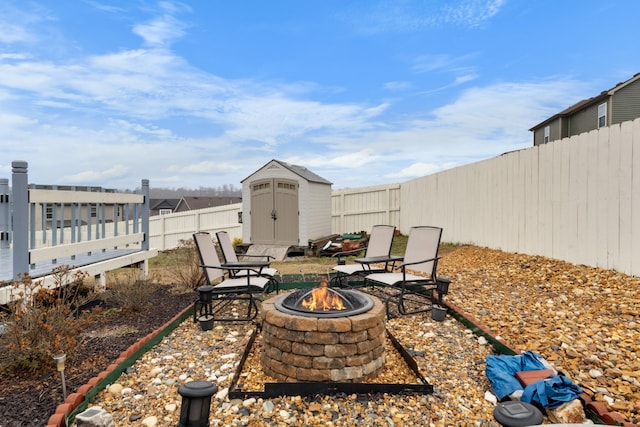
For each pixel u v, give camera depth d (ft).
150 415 8.42
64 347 10.24
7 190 23.90
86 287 17.75
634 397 8.30
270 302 11.20
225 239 19.43
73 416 8.12
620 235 16.46
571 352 10.52
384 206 45.16
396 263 25.67
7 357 9.75
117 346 12.11
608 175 17.11
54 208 15.81
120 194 20.88
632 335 11.30
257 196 36.14
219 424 8.05
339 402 8.89
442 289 14.69
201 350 12.21
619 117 56.75
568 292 15.88
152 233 52.80
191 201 103.14
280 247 34.71
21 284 12.66
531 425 5.76
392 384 9.20
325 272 24.06
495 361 9.78
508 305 15.20
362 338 9.78
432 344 12.25
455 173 32.91
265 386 9.05
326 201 40.37
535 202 22.44
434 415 8.32
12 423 7.76
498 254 24.88
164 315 15.76
